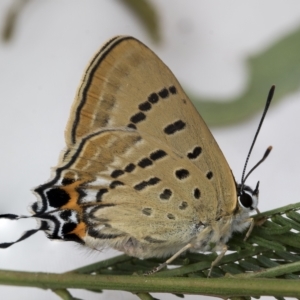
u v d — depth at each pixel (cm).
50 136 24
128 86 20
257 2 25
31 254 23
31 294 23
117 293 23
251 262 20
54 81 25
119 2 25
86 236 20
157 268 20
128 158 20
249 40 25
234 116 23
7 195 24
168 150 20
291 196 24
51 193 20
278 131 24
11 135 24
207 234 20
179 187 20
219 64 25
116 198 20
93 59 20
